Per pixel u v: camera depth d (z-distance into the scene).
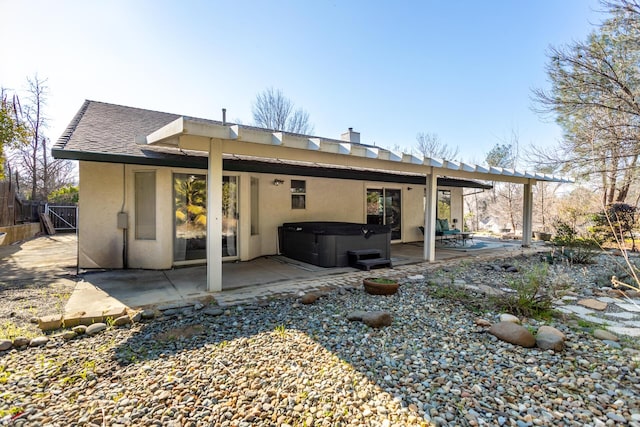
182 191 7.41
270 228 9.27
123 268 7.20
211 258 5.34
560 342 3.26
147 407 2.32
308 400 2.41
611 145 9.74
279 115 27.25
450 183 13.14
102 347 3.29
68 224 17.00
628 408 2.32
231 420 2.19
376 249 7.92
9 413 2.22
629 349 3.26
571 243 8.53
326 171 9.12
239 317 4.23
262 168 7.81
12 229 11.83
